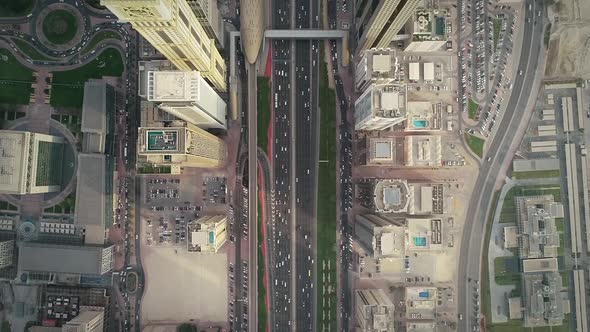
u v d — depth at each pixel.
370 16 182.62
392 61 172.62
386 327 182.75
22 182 187.38
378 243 170.62
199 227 179.12
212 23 187.00
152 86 143.50
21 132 188.00
